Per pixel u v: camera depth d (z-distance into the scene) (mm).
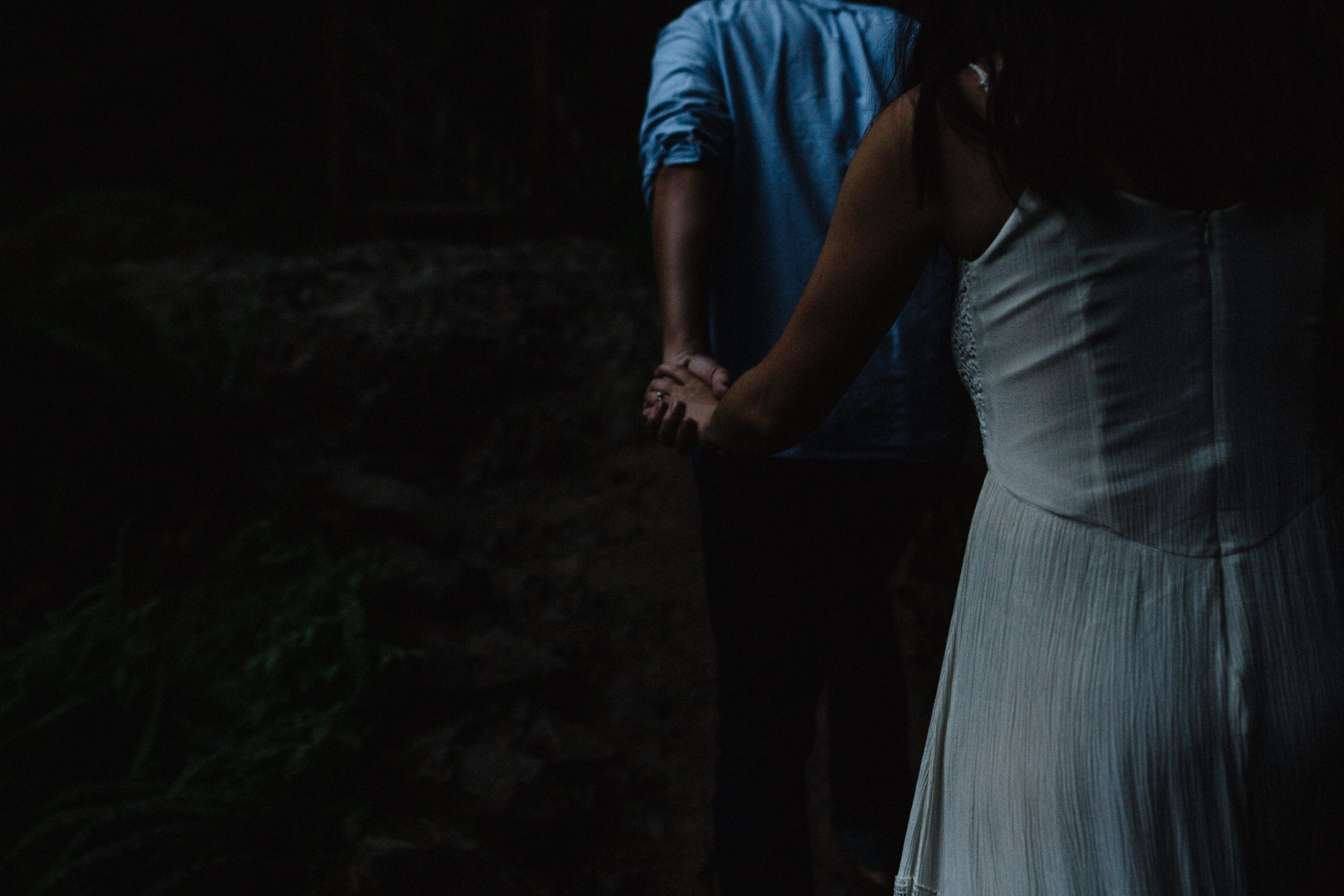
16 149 8836
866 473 1424
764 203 1384
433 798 1982
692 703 2451
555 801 2027
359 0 10812
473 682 2291
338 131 6797
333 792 1950
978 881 935
